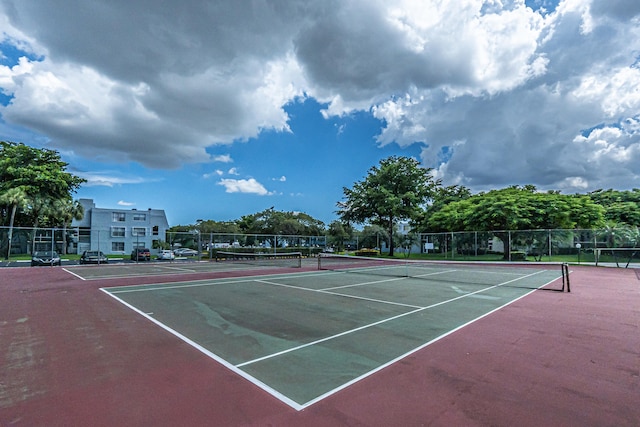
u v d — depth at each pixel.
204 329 7.07
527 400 3.94
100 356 5.44
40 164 46.56
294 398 3.98
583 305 9.73
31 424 3.42
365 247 46.47
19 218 43.94
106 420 3.49
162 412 3.65
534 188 54.00
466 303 10.06
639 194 46.38
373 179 45.38
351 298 10.92
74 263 30.00
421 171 44.69
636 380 4.51
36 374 4.72
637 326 7.32
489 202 32.09
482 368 4.92
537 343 6.11
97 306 9.53
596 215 29.58
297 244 41.50
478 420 3.48
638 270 21.19
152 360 5.26
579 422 3.46
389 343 6.12
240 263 29.56
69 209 44.81
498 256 31.33
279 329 7.08
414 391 4.16
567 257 26.91
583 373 4.74
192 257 37.16
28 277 17.59
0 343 6.12
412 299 10.77
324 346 5.95
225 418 3.52
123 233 50.72
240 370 4.85
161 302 10.14
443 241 34.66
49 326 7.33
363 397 4.00
